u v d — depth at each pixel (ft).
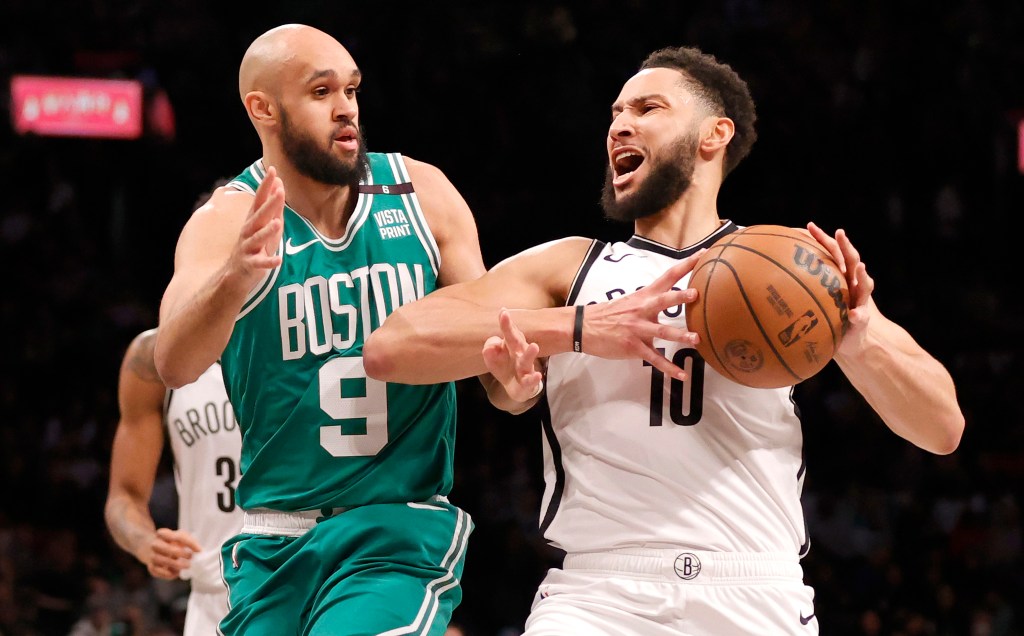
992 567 34.12
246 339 12.34
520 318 11.18
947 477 37.96
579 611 11.33
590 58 43.01
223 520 16.40
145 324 46.24
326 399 12.22
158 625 29.17
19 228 48.24
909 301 45.65
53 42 48.47
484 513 36.14
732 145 12.71
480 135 42.98
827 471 38.93
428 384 12.00
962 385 43.06
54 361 45.16
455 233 13.12
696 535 11.27
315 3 43.70
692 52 12.61
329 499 12.21
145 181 48.55
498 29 42.29
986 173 46.62
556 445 12.01
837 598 32.94
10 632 31.24
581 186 42.45
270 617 12.20
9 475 39.06
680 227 12.30
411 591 11.87
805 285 10.55
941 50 45.62
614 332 10.89
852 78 45.32
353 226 12.59
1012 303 46.06
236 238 12.18
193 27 47.34
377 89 42.91
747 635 11.18
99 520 38.17
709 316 10.71
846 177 45.55
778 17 45.39
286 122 12.26
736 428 11.47
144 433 17.19
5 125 48.26
